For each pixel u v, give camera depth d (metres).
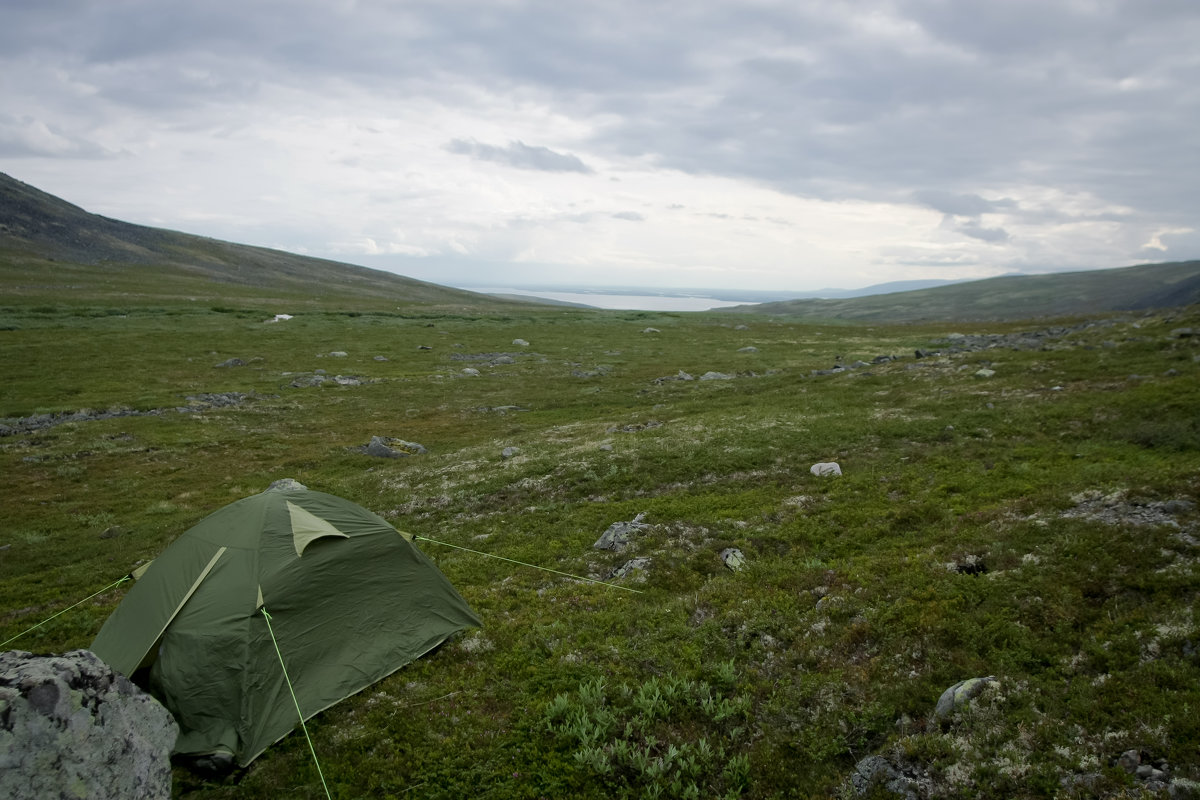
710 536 19.86
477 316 130.12
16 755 7.04
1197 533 12.79
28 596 21.30
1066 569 12.72
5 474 36.72
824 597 14.19
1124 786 7.59
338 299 168.75
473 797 9.76
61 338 81.12
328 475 36.12
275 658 12.12
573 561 19.44
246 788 10.20
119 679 9.01
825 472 25.12
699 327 118.75
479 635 14.73
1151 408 25.59
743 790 9.34
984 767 8.39
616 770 10.00
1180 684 8.95
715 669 12.07
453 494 28.34
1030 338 64.38
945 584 13.34
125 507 31.56
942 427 29.17
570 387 63.47
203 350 79.50
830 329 114.94
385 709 12.12
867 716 10.05
